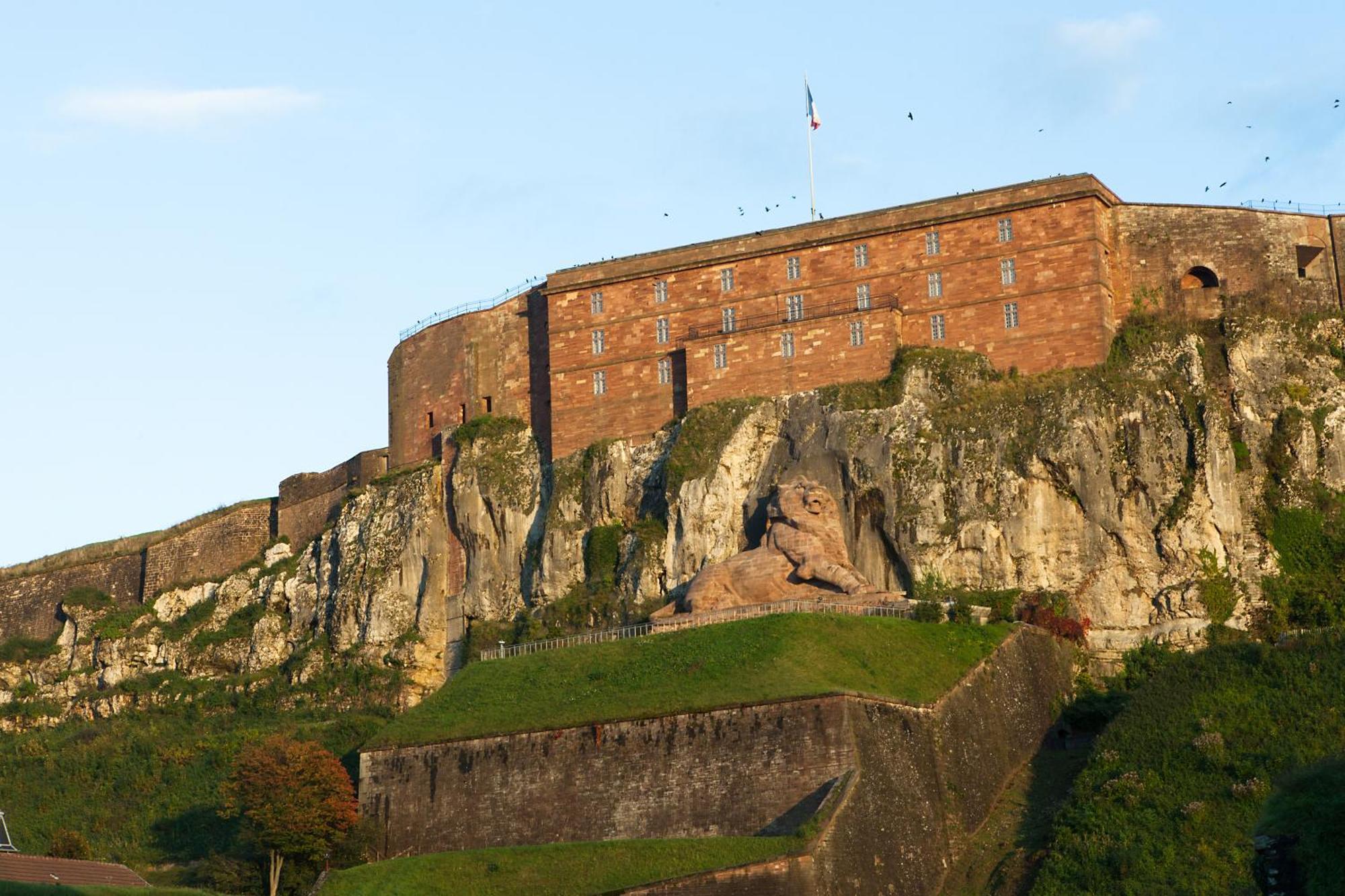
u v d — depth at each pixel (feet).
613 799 602.03
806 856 532.32
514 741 627.05
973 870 577.43
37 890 557.33
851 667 613.93
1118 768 581.53
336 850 626.23
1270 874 420.77
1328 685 586.04
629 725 609.01
